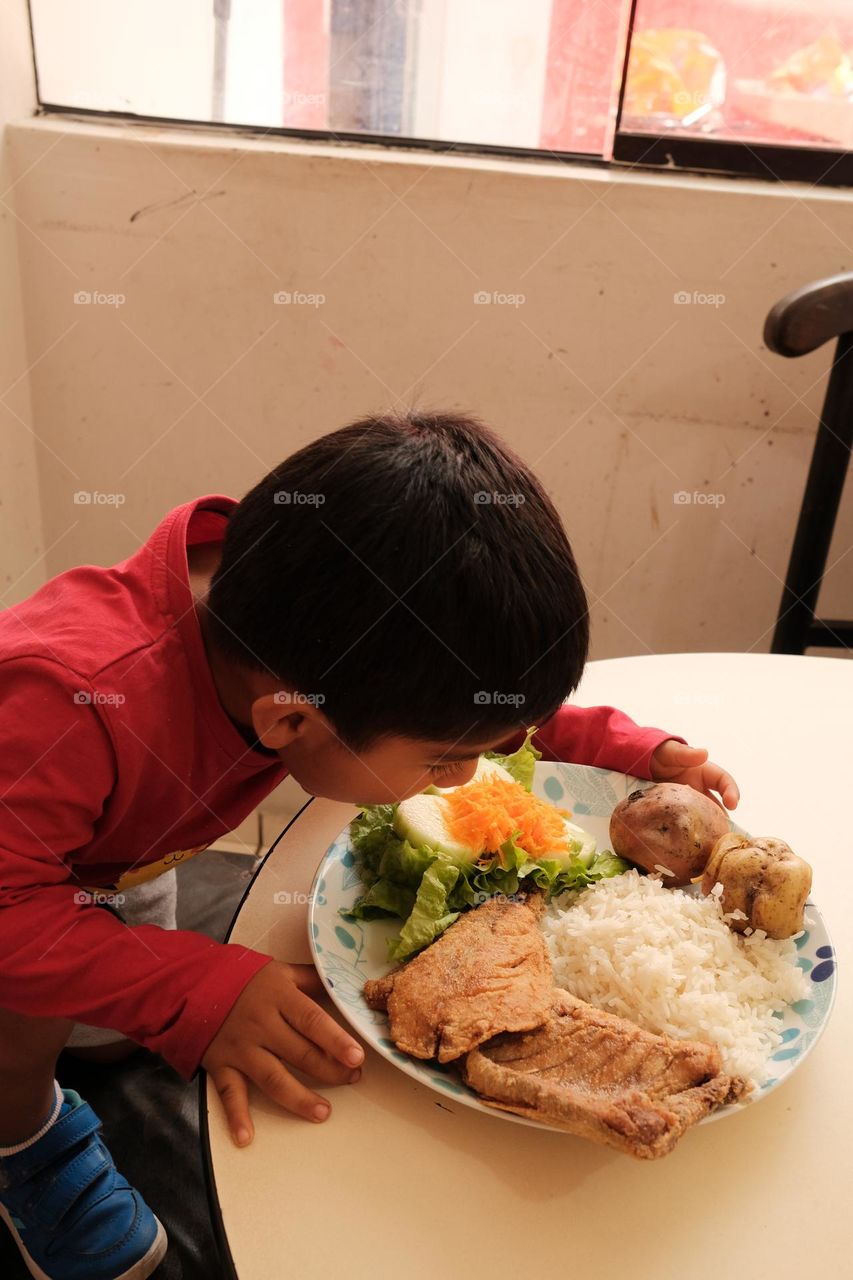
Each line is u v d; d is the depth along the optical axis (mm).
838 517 1610
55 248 1401
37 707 667
